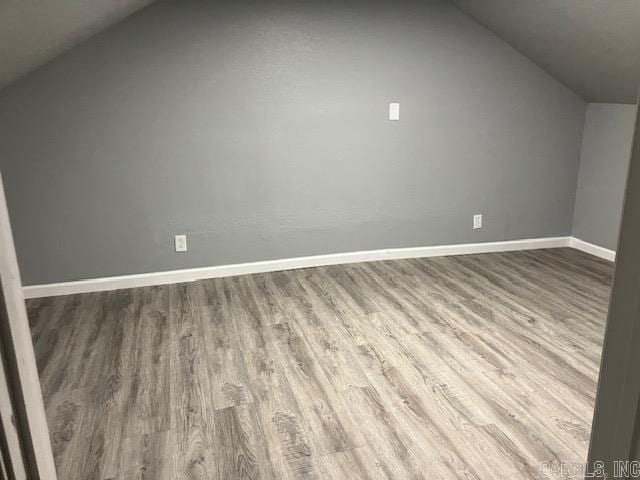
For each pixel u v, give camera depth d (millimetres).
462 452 1864
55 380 2375
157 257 3594
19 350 604
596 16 2889
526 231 4418
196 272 3697
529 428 1994
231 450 1891
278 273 3820
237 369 2451
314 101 3631
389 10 3621
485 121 4043
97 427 2031
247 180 3641
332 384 2312
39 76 3084
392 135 3865
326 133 3717
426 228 4156
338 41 3576
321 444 1916
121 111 3281
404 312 3092
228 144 3535
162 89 3322
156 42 3244
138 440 1952
